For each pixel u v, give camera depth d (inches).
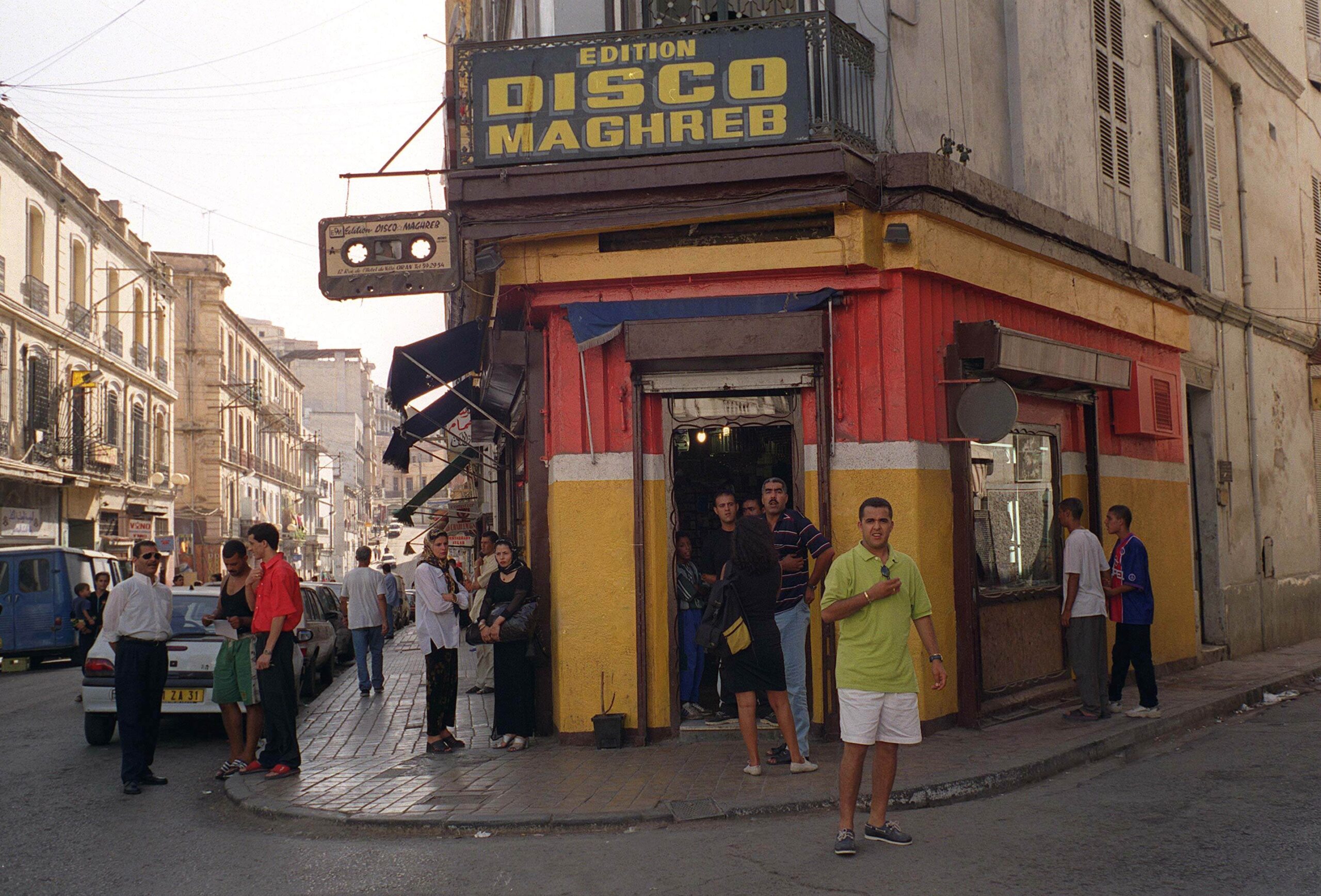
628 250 362.0
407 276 363.3
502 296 378.0
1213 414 603.2
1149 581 385.7
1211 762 314.5
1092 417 461.7
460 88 361.4
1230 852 217.3
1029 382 414.9
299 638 518.0
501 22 532.4
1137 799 268.8
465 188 355.6
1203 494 601.3
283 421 2536.9
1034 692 403.5
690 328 349.1
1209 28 643.5
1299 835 228.2
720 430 389.7
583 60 356.5
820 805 267.7
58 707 558.3
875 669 229.6
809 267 352.8
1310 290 772.6
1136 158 552.1
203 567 1935.3
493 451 666.2
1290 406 724.0
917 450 356.2
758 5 383.2
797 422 362.3
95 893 222.1
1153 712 379.6
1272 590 665.6
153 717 335.6
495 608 359.3
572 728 353.7
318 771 339.3
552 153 354.9
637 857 231.5
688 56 353.4
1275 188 727.1
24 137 1190.9
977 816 258.2
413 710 480.4
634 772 309.4
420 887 217.3
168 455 1742.1
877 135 378.6
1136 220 544.1
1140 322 504.4
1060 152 479.2
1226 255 641.0
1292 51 767.1
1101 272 467.2
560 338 364.8
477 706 485.1
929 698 351.6
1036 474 427.2
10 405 1164.5
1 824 287.0
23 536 1213.7
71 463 1301.7
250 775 335.0
